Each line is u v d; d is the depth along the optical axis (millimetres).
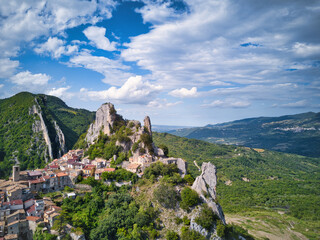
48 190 134000
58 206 121875
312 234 193750
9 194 114375
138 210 122938
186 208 120375
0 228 98938
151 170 146625
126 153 174125
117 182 144500
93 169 158375
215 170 137000
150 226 115625
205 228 112688
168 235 111312
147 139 172625
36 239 100750
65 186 140875
